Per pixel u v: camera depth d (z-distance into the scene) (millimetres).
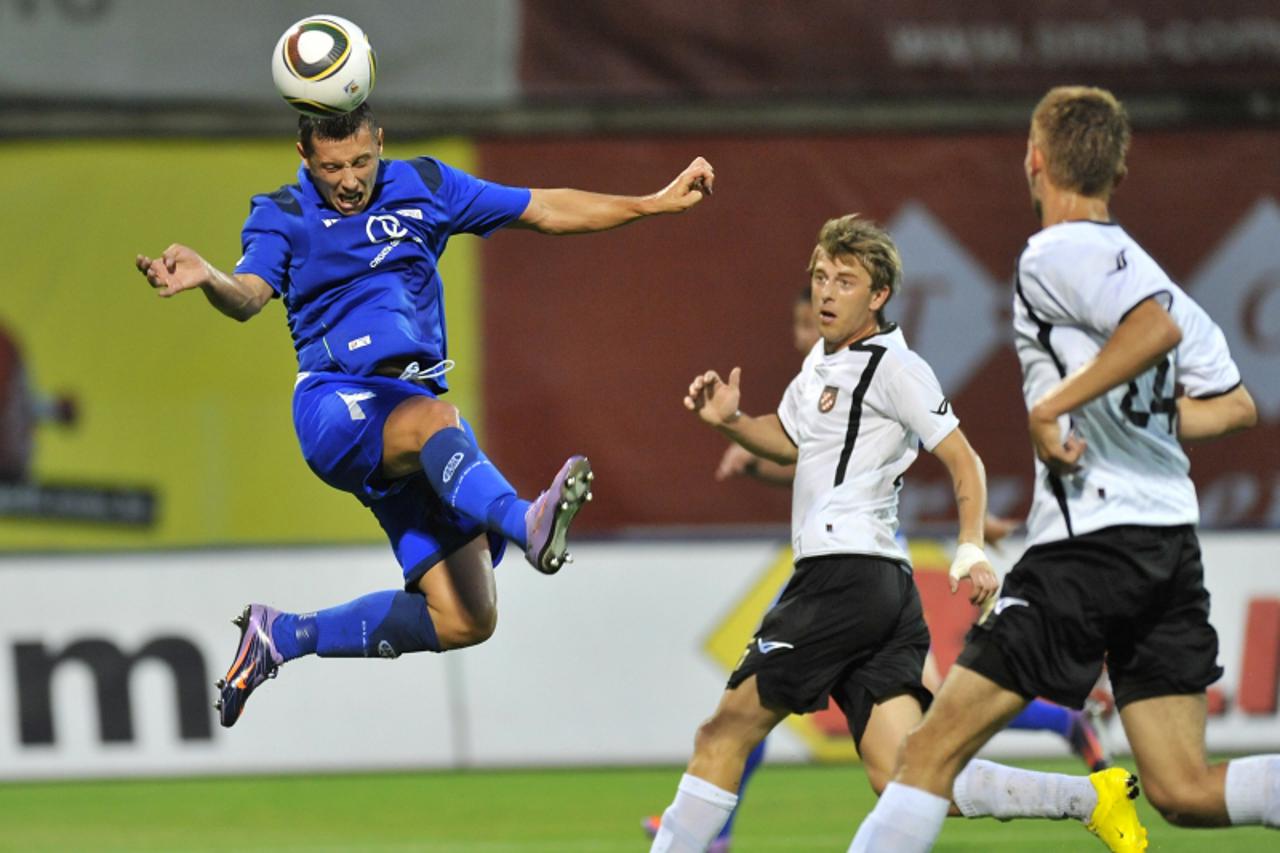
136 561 31516
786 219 40281
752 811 26797
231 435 39500
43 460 39312
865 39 40219
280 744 31234
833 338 17172
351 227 16203
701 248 40219
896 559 16828
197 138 39969
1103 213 14656
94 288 39594
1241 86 40062
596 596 31844
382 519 17172
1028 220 40094
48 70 39625
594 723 31562
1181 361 14820
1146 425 14367
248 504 39531
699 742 16766
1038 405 13664
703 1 40156
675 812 16547
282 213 16125
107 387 39469
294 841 25000
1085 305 13906
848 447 16797
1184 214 40156
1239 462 39375
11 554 31359
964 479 16078
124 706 31141
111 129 39750
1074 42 40188
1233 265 40156
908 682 16656
